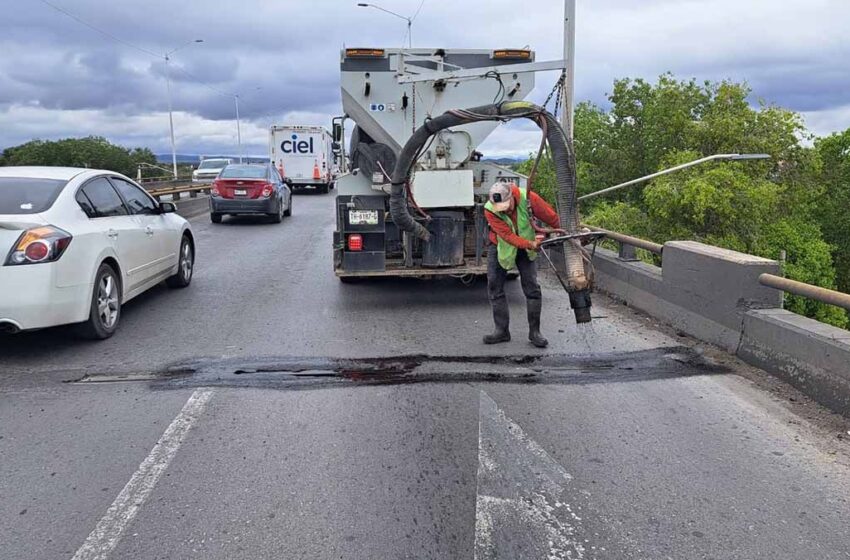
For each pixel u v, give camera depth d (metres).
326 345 6.49
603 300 8.43
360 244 7.93
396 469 3.90
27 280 5.61
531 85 9.04
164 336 6.82
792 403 4.93
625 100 25.11
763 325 5.58
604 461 4.01
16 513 3.42
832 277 22.69
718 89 22.70
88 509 3.46
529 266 6.27
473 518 3.38
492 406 4.89
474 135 8.92
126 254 7.20
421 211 7.88
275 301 8.59
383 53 8.81
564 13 10.72
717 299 6.23
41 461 4.00
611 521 3.36
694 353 6.10
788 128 21.91
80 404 4.92
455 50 8.98
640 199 24.19
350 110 9.02
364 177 8.91
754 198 19.33
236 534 3.23
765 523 3.35
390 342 6.60
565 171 5.82
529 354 6.16
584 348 6.33
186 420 4.61
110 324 6.76
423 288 9.38
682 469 3.91
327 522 3.33
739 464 3.97
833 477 3.82
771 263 5.83
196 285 9.73
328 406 4.88
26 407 4.86
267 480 3.76
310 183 34.00
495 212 5.96
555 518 3.38
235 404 4.92
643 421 4.61
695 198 18.88
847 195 28.08
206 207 23.00
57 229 5.91
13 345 6.45
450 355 6.14
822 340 4.90
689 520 3.37
